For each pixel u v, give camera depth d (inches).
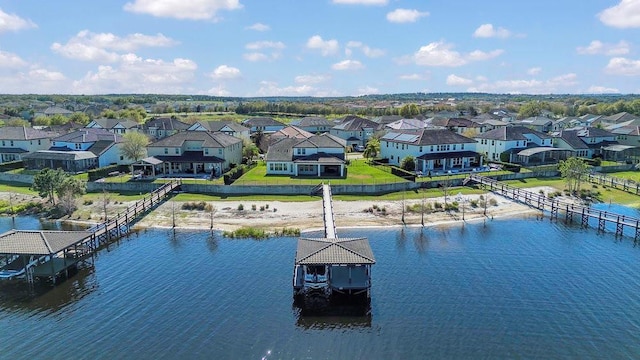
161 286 1626.5
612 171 3644.2
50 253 1609.3
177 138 3422.7
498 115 7204.7
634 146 4092.0
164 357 1209.4
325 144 3380.9
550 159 3828.7
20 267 1722.4
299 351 1241.4
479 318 1398.9
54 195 2746.1
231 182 2952.8
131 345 1262.3
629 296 1541.6
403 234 2201.0
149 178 3127.5
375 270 1759.4
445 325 1359.5
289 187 2787.9
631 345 1258.6
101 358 1205.7
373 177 3176.7
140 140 3750.0
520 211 2586.1
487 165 3614.7
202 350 1242.0
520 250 1987.0
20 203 2719.0
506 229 2287.2
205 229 2267.5
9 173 3316.9
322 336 1309.1
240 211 2509.8
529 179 3260.3
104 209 2508.6
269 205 2593.5
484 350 1237.7
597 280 1672.0
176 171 3341.5
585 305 1480.1
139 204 2541.8
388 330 1337.4
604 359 1199.6
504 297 1536.7
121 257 1905.8
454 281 1663.4
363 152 4446.4
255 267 1791.3
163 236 2170.3
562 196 2851.9
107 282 1662.2
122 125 5403.5
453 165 3555.6
